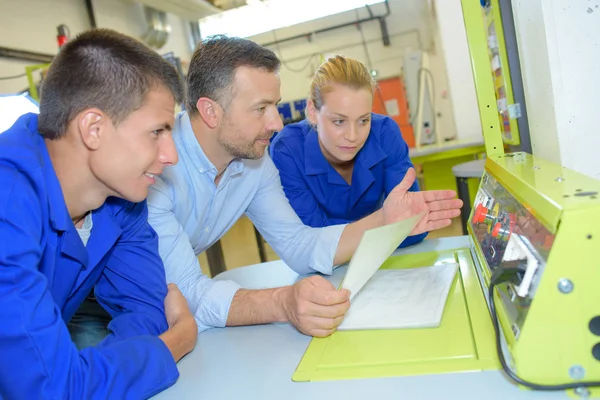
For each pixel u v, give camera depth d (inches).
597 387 20.7
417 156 144.2
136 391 26.9
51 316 25.3
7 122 67.4
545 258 21.5
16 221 25.3
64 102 28.2
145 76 28.7
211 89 44.8
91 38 28.7
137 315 35.8
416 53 234.7
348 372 25.9
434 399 22.0
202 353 33.1
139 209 39.1
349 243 45.0
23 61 163.9
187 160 48.3
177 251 42.4
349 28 271.1
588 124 39.8
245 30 285.0
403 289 36.6
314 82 57.4
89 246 35.4
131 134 28.8
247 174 52.1
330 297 30.9
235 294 38.1
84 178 30.8
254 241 194.7
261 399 25.0
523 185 27.7
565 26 38.6
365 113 53.9
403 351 27.1
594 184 24.7
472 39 44.3
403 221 32.4
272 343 32.4
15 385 24.4
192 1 214.2
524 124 48.9
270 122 46.8
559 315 20.8
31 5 172.7
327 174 62.3
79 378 25.2
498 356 23.3
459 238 49.7
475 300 32.0
